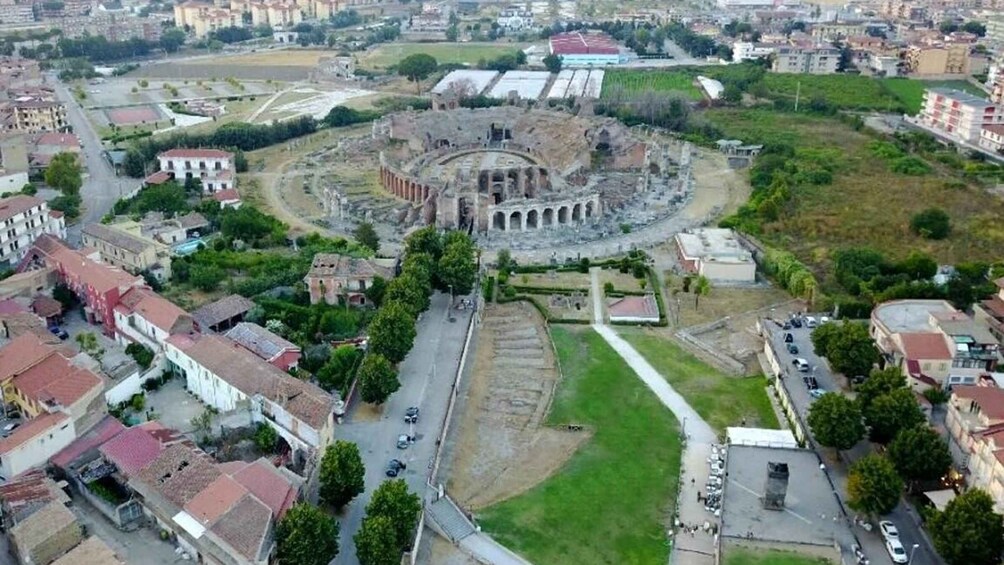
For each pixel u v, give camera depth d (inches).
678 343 7829.7
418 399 6658.5
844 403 5708.7
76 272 7869.1
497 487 5757.9
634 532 5339.6
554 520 5438.0
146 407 6412.4
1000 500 4970.5
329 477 5152.6
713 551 5147.6
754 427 6461.6
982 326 6756.9
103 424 5915.4
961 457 5556.1
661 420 6574.8
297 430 5689.0
